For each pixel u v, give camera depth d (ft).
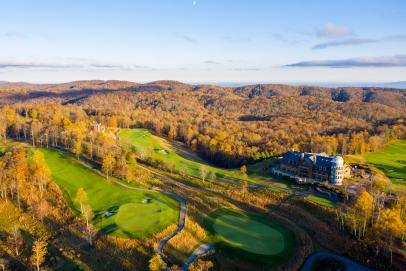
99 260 220.84
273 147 554.46
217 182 389.19
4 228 258.16
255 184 383.04
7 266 215.92
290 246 242.78
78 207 294.05
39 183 314.55
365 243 249.34
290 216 302.45
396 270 221.66
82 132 502.38
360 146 524.93
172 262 216.54
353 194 333.42
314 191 354.13
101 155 416.05
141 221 264.52
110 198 317.63
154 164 450.30
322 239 262.47
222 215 291.58
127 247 230.48
